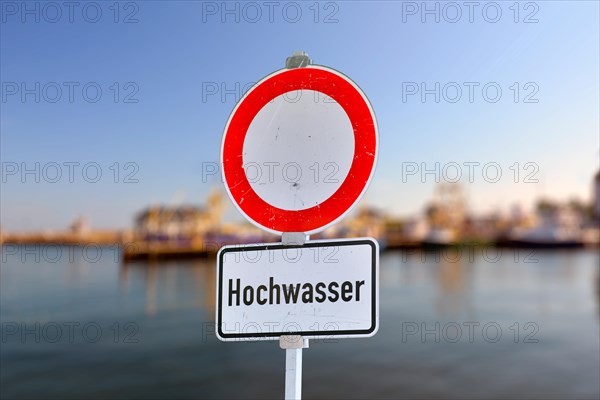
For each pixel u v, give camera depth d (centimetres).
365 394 1906
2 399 1825
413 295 3716
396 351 2447
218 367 2114
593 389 1925
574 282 3844
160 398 1808
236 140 194
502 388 1956
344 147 182
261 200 189
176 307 3142
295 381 177
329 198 181
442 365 2230
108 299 3319
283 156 188
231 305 187
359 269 177
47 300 3269
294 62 192
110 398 1823
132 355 2294
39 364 2194
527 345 2498
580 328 2778
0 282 3616
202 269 4069
